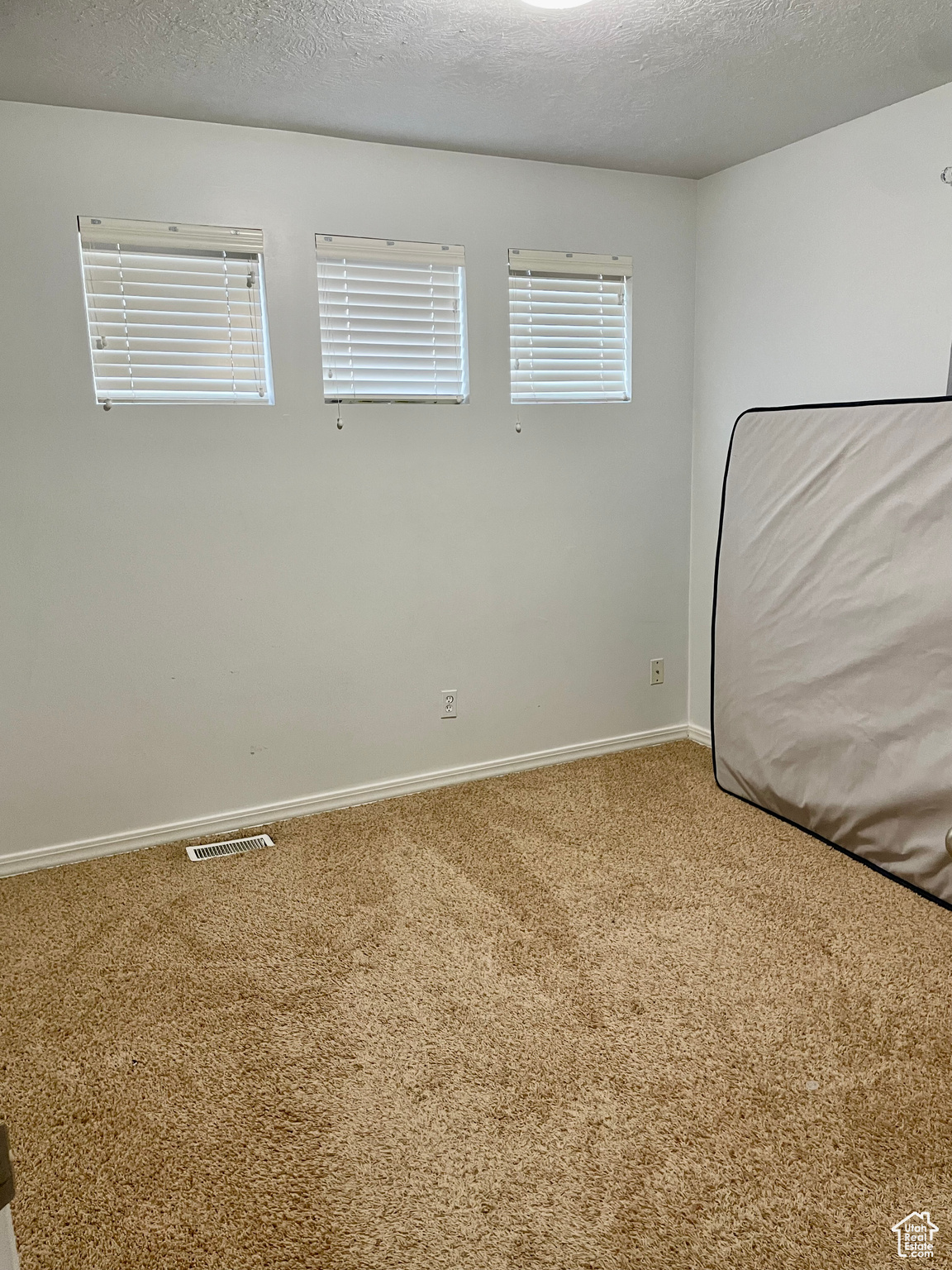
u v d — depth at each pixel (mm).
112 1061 1881
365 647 3168
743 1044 1877
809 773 2789
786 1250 1391
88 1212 1500
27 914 2494
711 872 2643
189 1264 1400
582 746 3662
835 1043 1870
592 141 2934
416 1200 1511
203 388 2828
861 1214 1452
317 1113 1720
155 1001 2086
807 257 2998
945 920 2326
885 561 2449
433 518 3199
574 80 2387
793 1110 1687
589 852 2801
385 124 2721
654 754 3695
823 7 1980
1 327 2514
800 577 2750
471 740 3434
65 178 2527
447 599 3281
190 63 2221
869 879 2568
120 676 2814
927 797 2369
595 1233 1435
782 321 3135
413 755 3332
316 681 3107
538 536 3406
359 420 3014
